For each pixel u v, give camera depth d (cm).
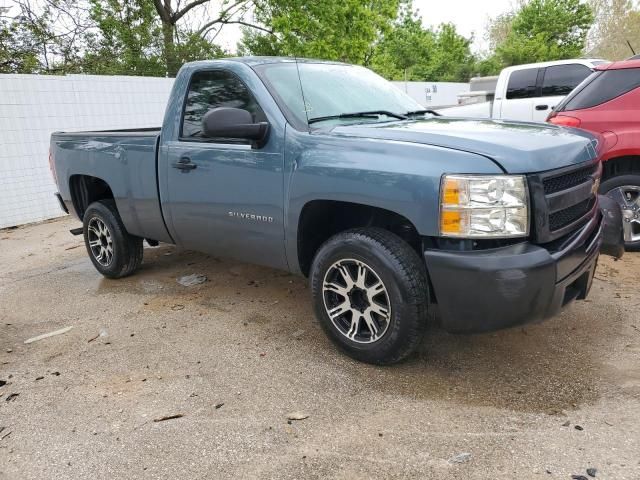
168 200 434
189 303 459
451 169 276
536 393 292
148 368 347
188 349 371
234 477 240
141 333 404
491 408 280
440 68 3916
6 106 848
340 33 1962
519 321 279
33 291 526
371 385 309
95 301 482
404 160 292
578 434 254
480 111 984
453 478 230
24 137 873
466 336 363
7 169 857
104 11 1816
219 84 396
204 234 418
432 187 278
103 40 1844
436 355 340
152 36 1952
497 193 270
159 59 1948
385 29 2314
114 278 541
